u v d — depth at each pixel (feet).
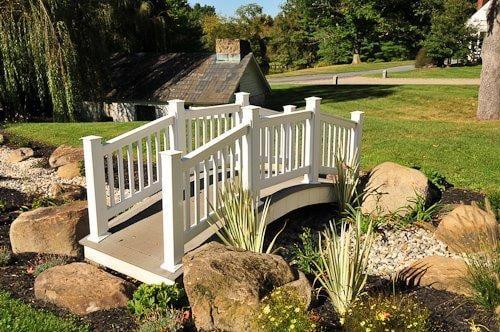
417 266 14.49
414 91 61.46
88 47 53.98
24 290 13.83
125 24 72.59
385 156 29.68
